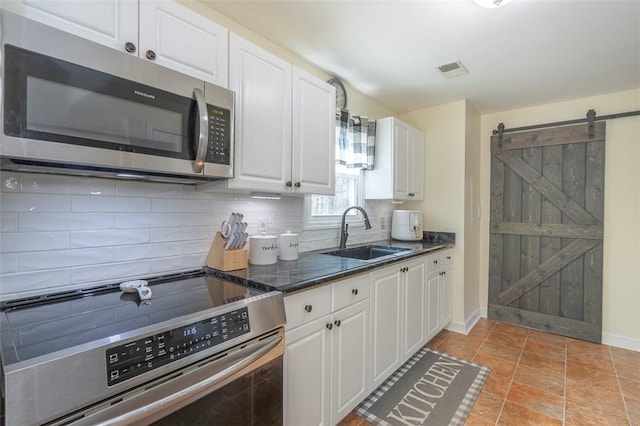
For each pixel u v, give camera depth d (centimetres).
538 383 211
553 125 306
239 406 104
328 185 199
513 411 181
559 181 303
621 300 275
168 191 151
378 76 248
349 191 276
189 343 90
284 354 127
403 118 344
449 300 299
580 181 292
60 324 89
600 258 283
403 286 219
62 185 120
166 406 82
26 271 112
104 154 100
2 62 81
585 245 290
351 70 238
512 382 212
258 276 144
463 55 215
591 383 212
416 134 311
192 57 129
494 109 329
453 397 194
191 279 146
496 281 337
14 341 76
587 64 227
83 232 125
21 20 85
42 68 88
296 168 176
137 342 81
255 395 110
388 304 201
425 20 175
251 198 190
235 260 157
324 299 149
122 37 110
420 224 306
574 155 295
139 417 77
